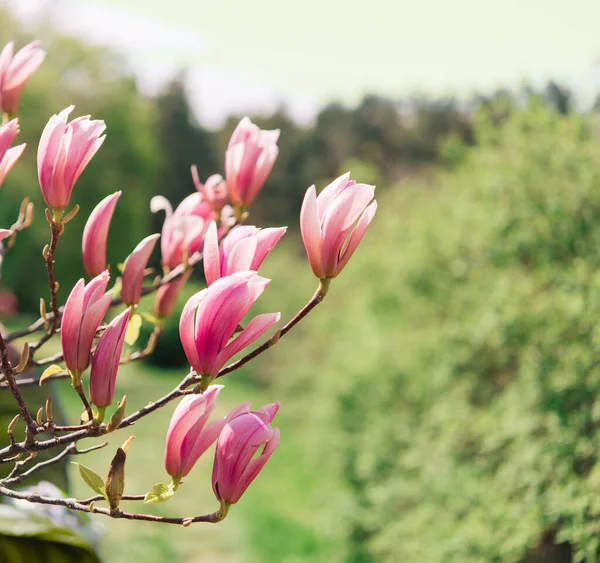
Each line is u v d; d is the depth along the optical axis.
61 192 1.19
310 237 1.07
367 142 31.80
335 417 7.40
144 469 9.48
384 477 6.15
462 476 4.78
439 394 5.48
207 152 39.81
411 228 6.73
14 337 1.44
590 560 3.59
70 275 19.30
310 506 8.31
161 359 20.09
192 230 1.69
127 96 22.86
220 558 6.93
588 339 4.12
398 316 6.86
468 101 13.27
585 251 4.63
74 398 11.48
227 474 1.04
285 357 12.40
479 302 5.31
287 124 38.47
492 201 5.29
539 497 4.03
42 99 18.34
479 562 4.26
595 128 5.26
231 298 1.03
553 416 4.10
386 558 5.87
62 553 1.53
